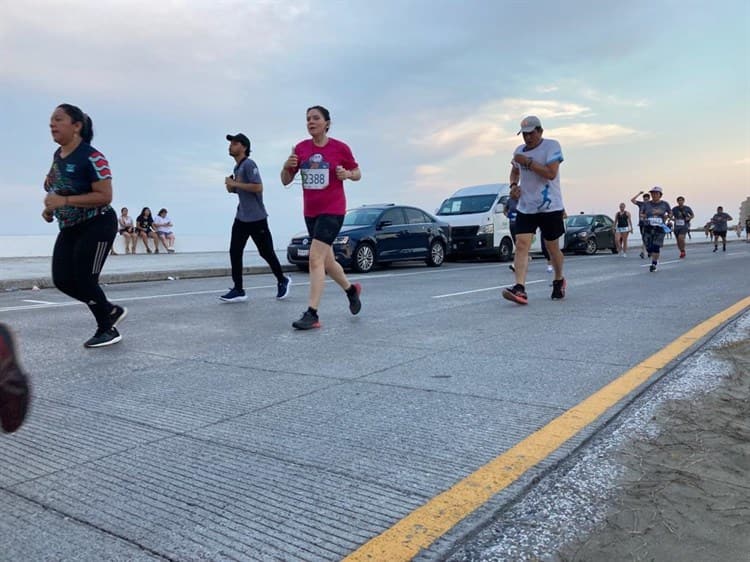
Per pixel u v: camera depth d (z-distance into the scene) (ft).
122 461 9.46
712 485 8.32
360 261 46.29
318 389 13.16
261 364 15.55
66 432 10.73
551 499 8.07
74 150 16.55
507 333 19.06
